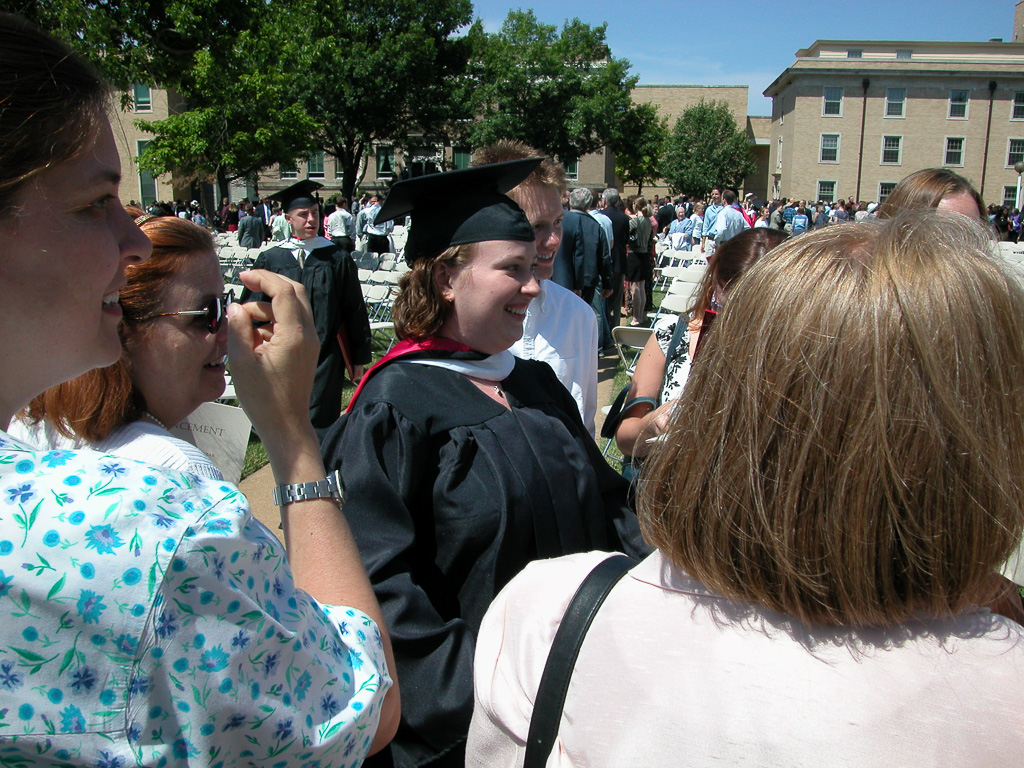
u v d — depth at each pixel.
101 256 0.80
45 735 0.67
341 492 1.15
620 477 2.06
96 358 0.85
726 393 0.85
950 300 0.76
